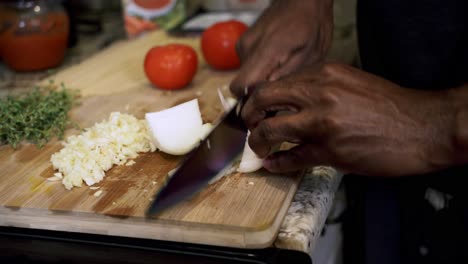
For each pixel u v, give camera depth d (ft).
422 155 1.95
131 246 2.26
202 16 4.99
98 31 5.31
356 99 1.95
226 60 3.82
